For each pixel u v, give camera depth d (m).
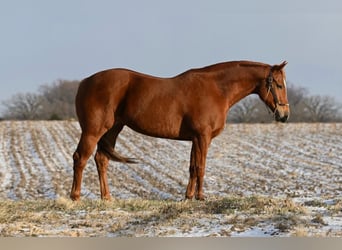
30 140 44.84
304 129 51.28
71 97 97.69
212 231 11.59
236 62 15.46
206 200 14.66
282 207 13.25
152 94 14.79
